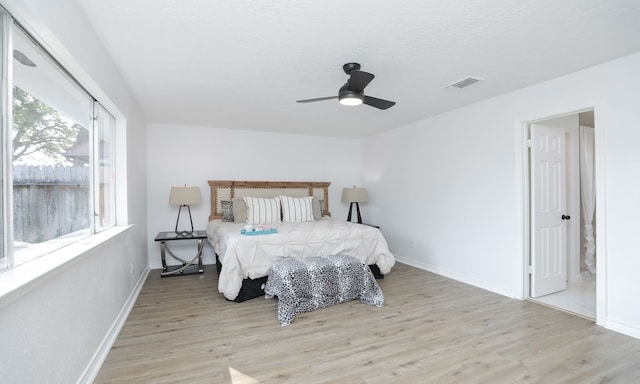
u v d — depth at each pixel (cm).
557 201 349
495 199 343
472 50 231
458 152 389
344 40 215
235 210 460
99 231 238
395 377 188
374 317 278
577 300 319
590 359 207
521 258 320
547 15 185
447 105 375
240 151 514
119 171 291
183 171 475
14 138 131
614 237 248
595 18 188
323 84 301
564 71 271
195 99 346
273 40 214
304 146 563
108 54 230
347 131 532
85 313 176
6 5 116
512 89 318
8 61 122
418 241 458
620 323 245
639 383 181
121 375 188
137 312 287
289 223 446
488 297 328
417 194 459
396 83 301
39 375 127
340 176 594
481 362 204
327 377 188
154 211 457
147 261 439
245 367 198
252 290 323
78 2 167
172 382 181
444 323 264
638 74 235
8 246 124
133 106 335
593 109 262
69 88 188
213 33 204
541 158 332
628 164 240
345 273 315
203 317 276
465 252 381
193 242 476
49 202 162
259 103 362
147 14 181
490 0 170
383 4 173
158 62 246
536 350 219
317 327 257
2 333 103
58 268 133
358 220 555
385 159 534
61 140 177
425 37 211
